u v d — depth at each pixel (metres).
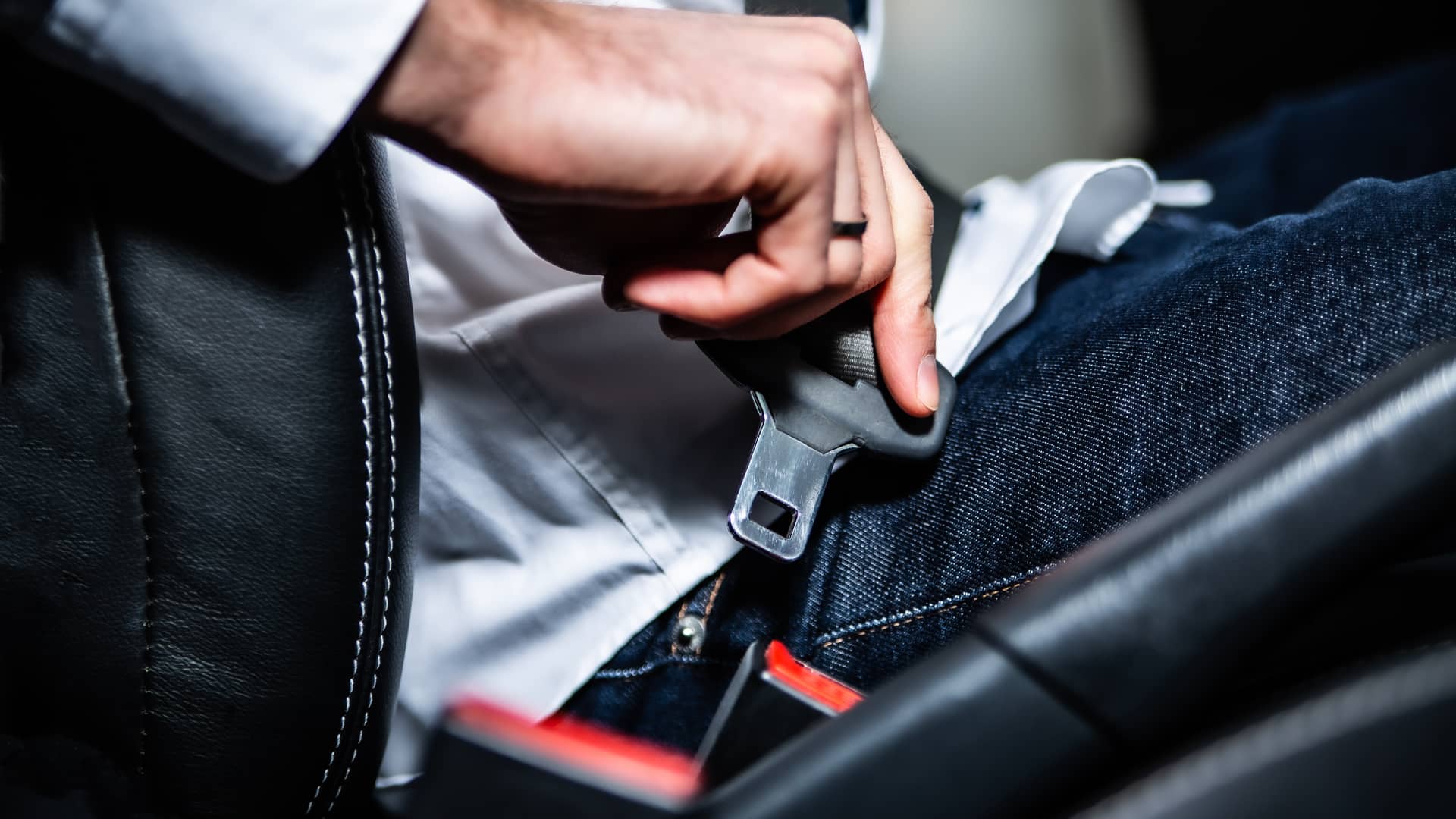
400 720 0.50
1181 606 0.27
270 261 0.36
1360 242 0.40
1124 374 0.43
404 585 0.40
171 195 0.36
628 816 0.29
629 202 0.35
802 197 0.34
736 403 0.47
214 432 0.37
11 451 0.37
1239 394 0.40
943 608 0.43
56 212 0.35
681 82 0.34
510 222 0.39
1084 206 0.57
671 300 0.37
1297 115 0.96
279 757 0.39
